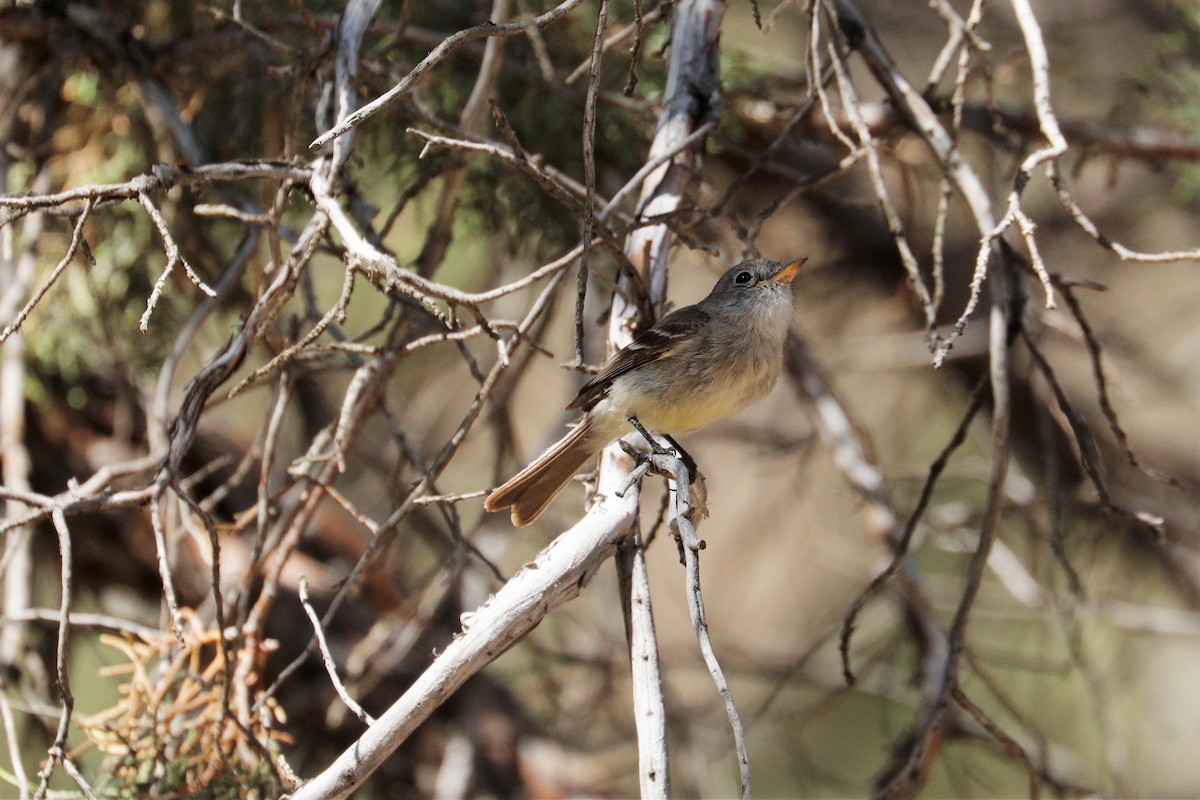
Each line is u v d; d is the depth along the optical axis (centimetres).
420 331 840
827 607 1455
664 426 856
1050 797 1305
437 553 1242
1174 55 1238
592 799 1267
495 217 1099
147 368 1157
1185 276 1567
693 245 723
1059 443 1443
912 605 1134
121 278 1112
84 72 1076
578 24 1083
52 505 679
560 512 1310
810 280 1484
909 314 1407
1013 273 809
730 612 1399
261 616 805
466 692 1317
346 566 1291
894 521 1111
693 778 1257
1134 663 1341
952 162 815
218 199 946
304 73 798
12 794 1019
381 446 1323
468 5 1079
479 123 881
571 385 1214
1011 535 1394
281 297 702
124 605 1256
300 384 1227
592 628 1384
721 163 1284
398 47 1030
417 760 1310
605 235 686
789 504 1397
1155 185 1466
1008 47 1448
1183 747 1352
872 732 1413
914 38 1492
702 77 813
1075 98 1436
